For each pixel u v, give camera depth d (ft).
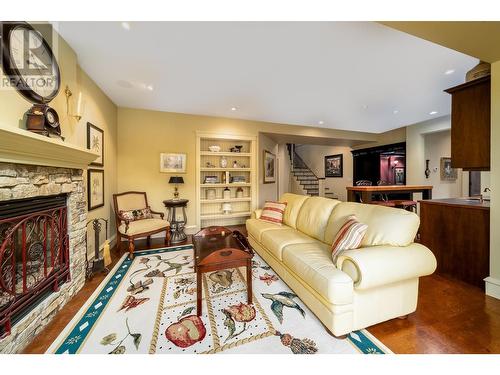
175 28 5.99
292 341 4.57
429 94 10.96
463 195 19.45
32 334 4.65
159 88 9.99
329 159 26.73
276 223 10.27
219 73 8.63
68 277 6.31
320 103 12.16
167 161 13.47
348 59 7.69
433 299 6.26
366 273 4.47
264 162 17.44
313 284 5.06
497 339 4.64
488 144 6.78
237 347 4.41
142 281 7.32
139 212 11.27
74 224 6.64
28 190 4.82
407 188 13.25
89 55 7.34
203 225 15.46
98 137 9.55
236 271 8.03
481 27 4.66
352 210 6.91
